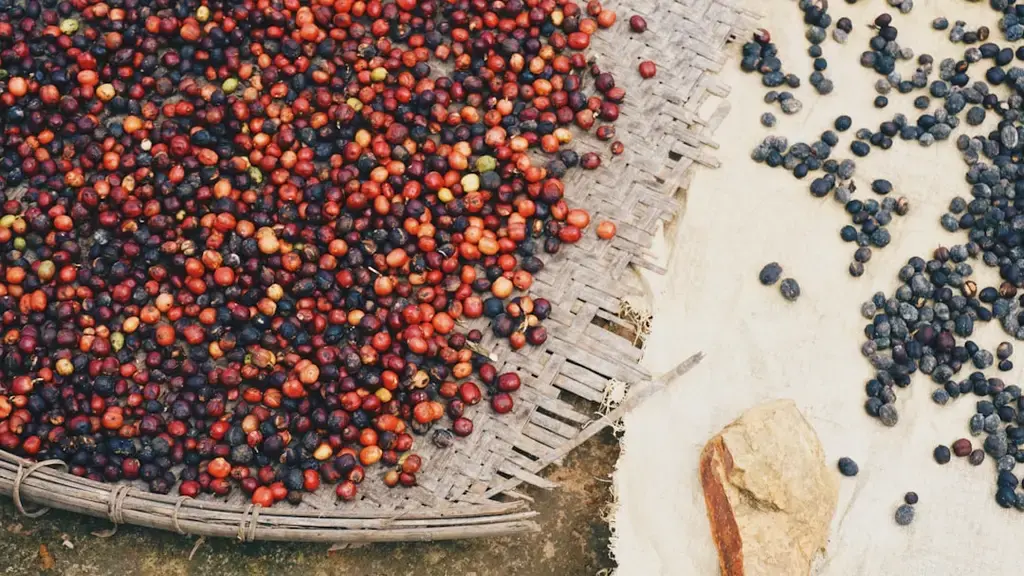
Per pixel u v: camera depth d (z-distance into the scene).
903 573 1.07
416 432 1.07
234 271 1.08
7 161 1.09
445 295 1.09
